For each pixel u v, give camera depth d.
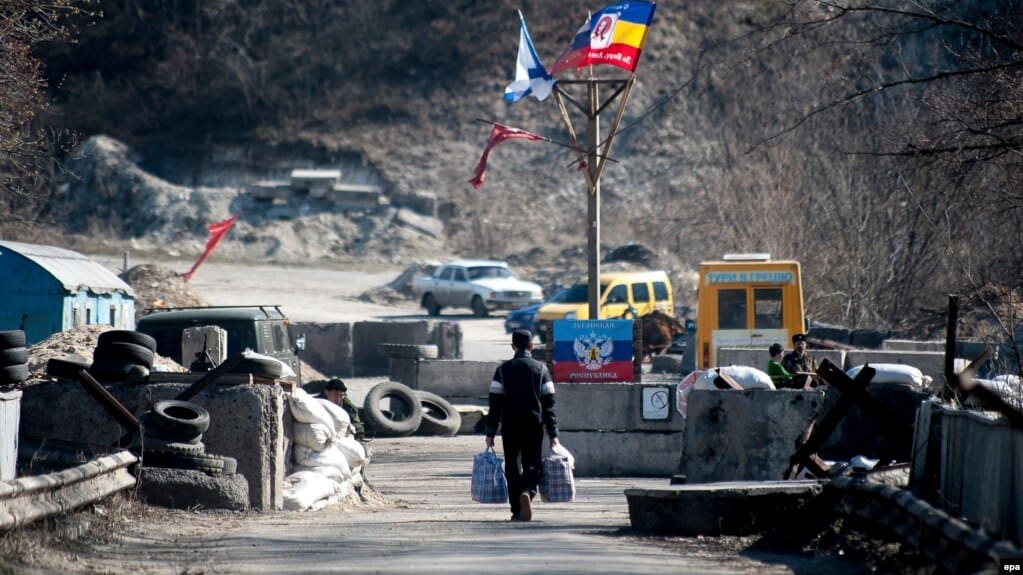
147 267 168.00
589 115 101.44
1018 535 27.61
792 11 63.62
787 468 43.41
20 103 84.94
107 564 31.67
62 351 68.62
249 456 45.25
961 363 63.28
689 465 46.81
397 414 98.88
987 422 30.08
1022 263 79.56
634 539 36.06
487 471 46.34
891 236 147.25
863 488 33.28
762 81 160.38
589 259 101.38
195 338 62.34
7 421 36.66
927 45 111.94
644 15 99.19
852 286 148.75
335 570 30.27
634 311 160.25
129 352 46.19
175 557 33.09
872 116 139.88
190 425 43.84
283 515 44.44
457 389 111.31
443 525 41.50
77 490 36.97
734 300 108.69
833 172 154.12
